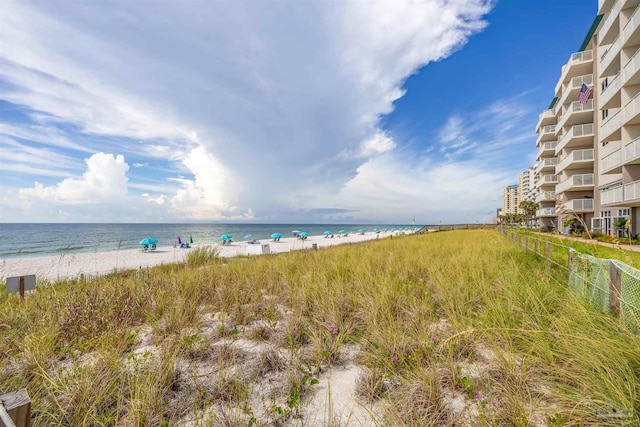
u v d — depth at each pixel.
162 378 2.63
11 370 2.84
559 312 3.57
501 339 3.16
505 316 3.59
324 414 2.31
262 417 2.28
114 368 2.73
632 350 2.28
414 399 2.33
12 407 1.31
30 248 36.62
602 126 20.61
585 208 26.55
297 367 2.94
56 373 2.88
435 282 5.75
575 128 27.64
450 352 2.90
